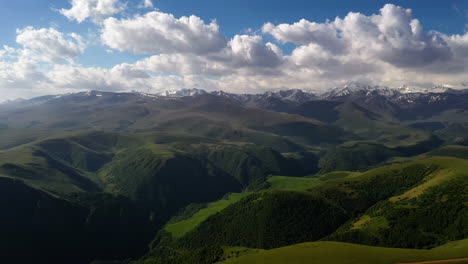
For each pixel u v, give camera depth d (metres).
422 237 177.50
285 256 126.38
